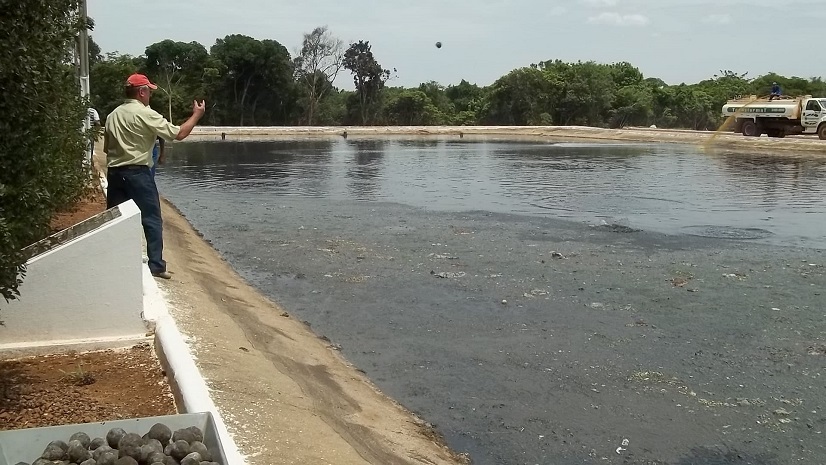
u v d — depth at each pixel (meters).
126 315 6.52
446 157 37.66
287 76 69.31
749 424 6.26
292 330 8.68
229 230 15.80
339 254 13.18
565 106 75.50
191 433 3.80
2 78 4.81
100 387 5.48
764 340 8.34
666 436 6.06
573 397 6.85
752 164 31.56
